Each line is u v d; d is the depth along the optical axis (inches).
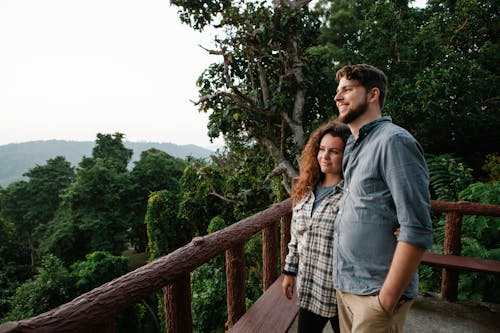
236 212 373.4
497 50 330.6
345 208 48.3
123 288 39.9
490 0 322.3
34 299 506.9
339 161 56.9
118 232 1056.8
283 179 328.5
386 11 299.7
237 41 309.7
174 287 51.9
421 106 265.7
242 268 73.8
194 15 344.2
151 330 631.2
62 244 970.7
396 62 308.0
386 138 41.0
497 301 109.7
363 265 44.7
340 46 427.5
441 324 88.3
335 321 61.7
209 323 306.7
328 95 356.8
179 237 550.3
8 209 1390.3
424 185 38.4
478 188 159.5
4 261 1146.0
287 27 284.5
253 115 302.7
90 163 1412.4
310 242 58.7
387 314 42.6
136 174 1219.9
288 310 76.1
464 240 128.9
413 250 37.6
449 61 281.4
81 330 33.8
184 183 475.8
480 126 331.9
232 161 450.9
